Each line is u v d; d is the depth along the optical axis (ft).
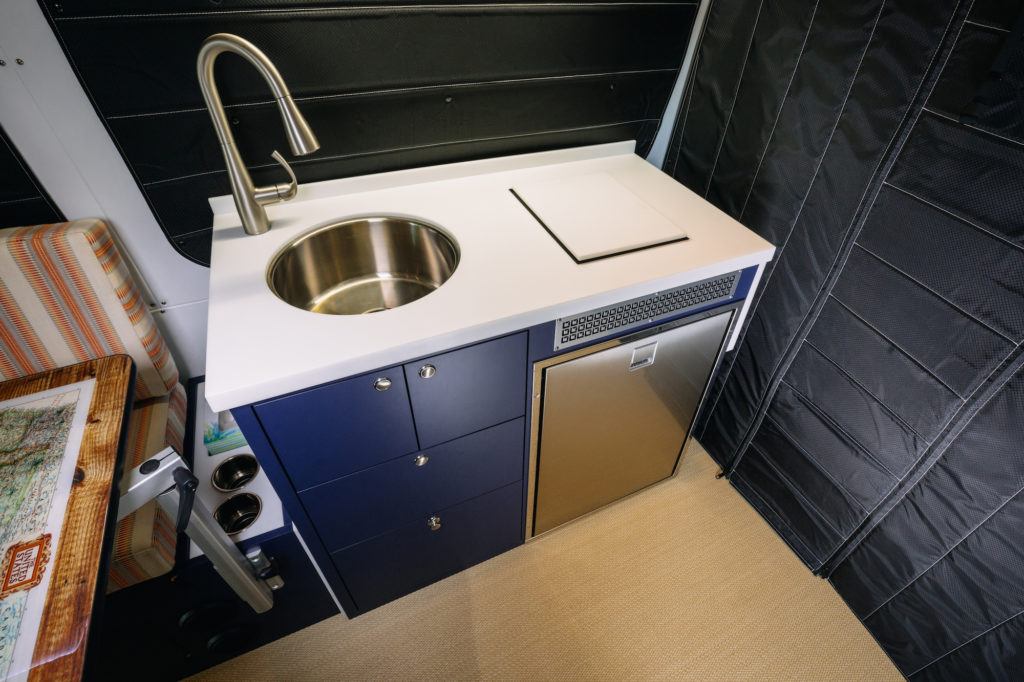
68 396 2.98
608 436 4.35
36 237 3.20
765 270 4.43
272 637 4.32
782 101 3.86
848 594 4.57
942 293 3.18
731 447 5.49
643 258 3.47
